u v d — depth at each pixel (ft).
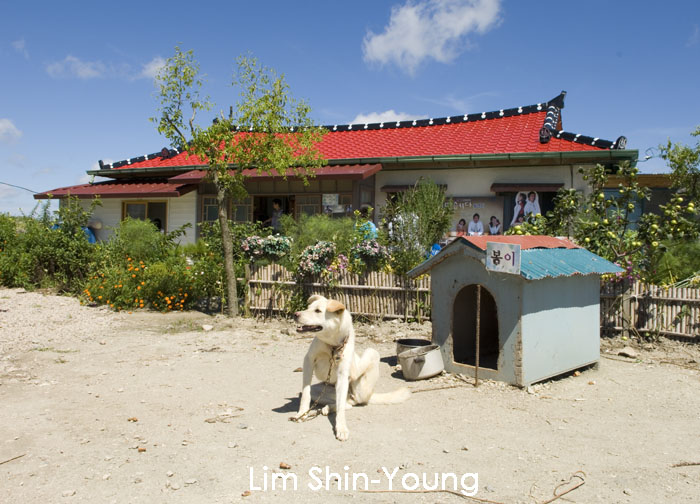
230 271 33.96
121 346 26.27
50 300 37.86
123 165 63.67
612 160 42.42
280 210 51.67
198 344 26.99
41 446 13.94
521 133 52.03
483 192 47.24
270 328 31.14
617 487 12.09
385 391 19.77
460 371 21.34
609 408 17.78
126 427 15.43
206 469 12.72
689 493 11.84
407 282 30.17
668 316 25.98
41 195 60.13
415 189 41.27
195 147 33.40
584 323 22.11
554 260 20.85
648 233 27.76
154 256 42.19
